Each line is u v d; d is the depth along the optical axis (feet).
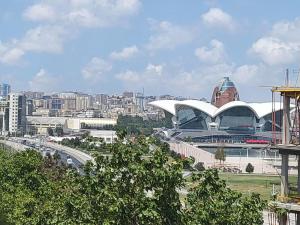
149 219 108.27
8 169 272.92
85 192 115.75
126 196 109.19
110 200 109.70
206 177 133.39
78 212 115.24
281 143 203.21
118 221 108.58
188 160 114.83
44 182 265.34
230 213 140.15
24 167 272.92
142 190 111.14
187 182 126.62
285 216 185.57
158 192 109.50
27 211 219.41
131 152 112.47
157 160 110.73
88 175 115.65
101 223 110.73
